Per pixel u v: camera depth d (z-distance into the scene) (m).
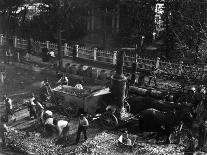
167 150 19.58
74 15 40.84
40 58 34.97
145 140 20.78
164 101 23.36
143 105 23.45
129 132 21.58
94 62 34.38
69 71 31.81
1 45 40.38
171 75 30.00
